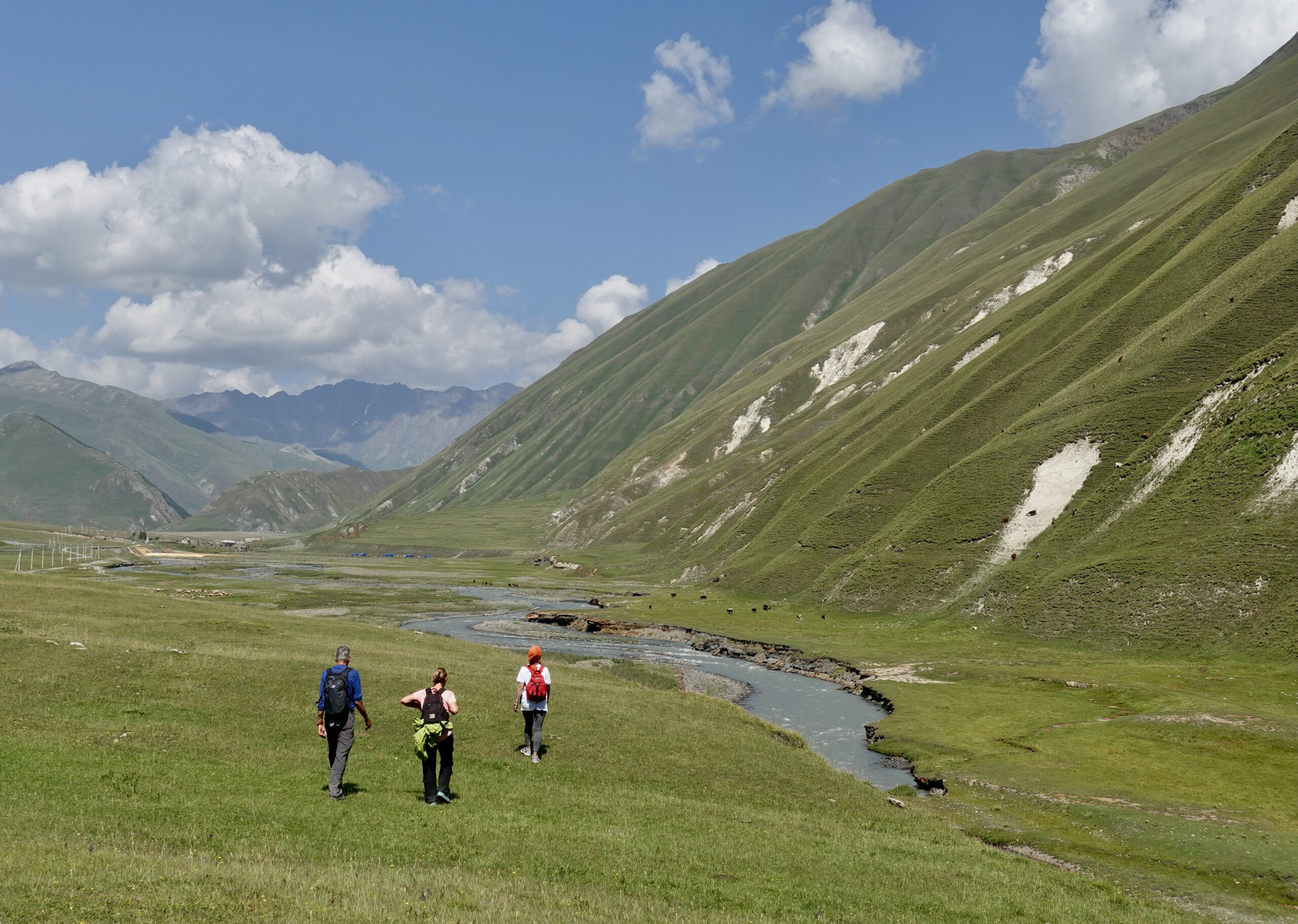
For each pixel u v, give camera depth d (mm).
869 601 125562
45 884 14938
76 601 69438
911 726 62781
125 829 20047
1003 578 111312
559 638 112938
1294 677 69625
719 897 21109
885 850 28516
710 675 88688
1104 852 36031
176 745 29969
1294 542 85625
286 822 22469
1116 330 149750
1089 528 111375
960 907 22906
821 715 70000
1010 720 62938
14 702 32750
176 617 68000
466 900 17500
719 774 37094
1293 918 29438
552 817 26797
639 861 23297
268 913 14977
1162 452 112500
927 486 146500
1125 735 54906
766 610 136500
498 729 38562
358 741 34719
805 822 31188
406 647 71188
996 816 41656
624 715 45719
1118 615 91688
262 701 38500
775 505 197000
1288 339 108562
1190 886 32188
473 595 169875
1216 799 42750
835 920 20391
